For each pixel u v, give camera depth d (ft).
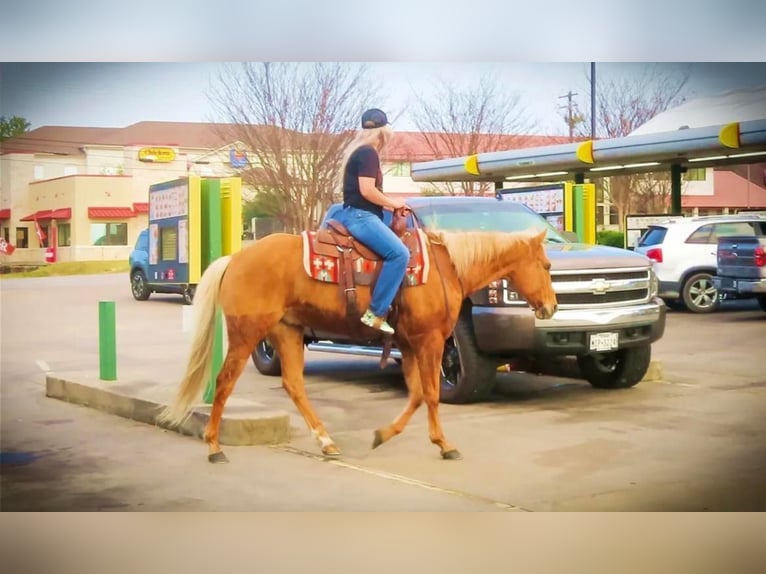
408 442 21.15
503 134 56.18
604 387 27.99
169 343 41.93
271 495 17.39
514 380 29.71
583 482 17.97
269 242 19.06
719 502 16.98
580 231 38.78
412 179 56.85
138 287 63.98
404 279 18.57
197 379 19.57
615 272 24.50
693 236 50.31
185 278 23.06
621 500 17.04
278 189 52.39
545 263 19.99
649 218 56.29
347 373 32.07
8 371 33.99
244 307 18.79
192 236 22.43
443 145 56.49
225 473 18.79
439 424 19.35
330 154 50.67
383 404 25.98
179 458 20.01
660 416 23.77
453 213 27.40
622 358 27.20
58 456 20.44
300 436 21.93
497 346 23.75
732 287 44.96
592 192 38.83
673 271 50.11
